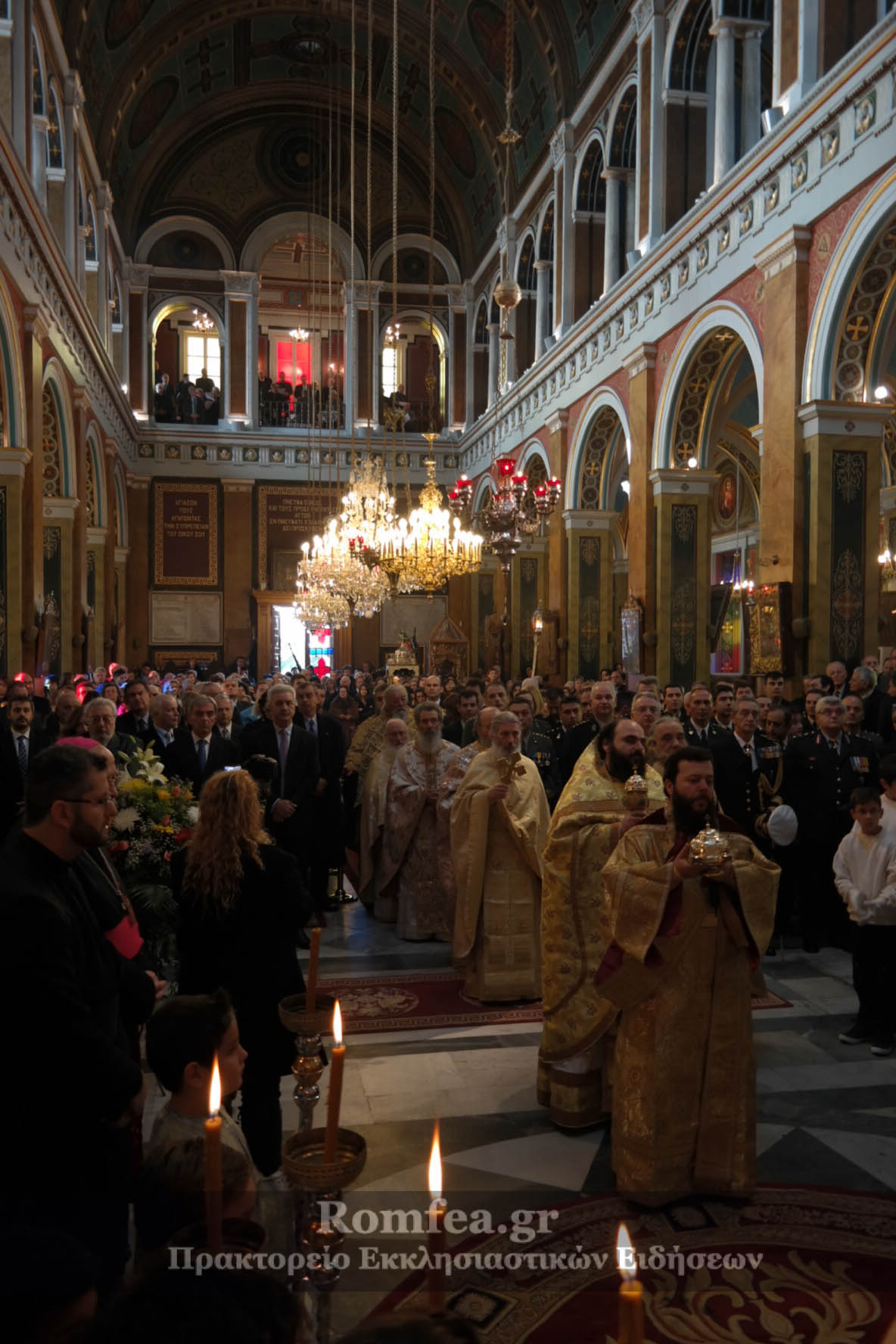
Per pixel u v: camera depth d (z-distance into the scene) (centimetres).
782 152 1212
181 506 2994
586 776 466
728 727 830
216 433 3003
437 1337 97
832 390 1163
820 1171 390
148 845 410
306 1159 169
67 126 1781
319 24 2578
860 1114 448
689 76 1616
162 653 2961
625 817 433
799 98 1194
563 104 2105
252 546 3027
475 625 2925
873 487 1172
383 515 1606
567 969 435
